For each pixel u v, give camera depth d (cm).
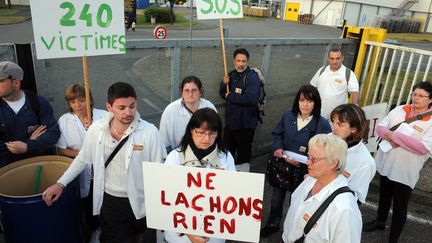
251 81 404
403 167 326
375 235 374
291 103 555
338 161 199
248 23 3266
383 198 364
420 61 491
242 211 200
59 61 317
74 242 285
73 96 295
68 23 251
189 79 319
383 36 573
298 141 324
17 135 281
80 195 303
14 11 2872
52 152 326
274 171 332
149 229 362
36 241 259
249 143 440
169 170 200
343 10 3688
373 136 361
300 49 518
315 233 202
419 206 442
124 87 232
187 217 208
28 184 286
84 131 307
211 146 228
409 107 338
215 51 422
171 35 1947
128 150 247
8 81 262
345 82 458
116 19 269
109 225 265
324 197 202
